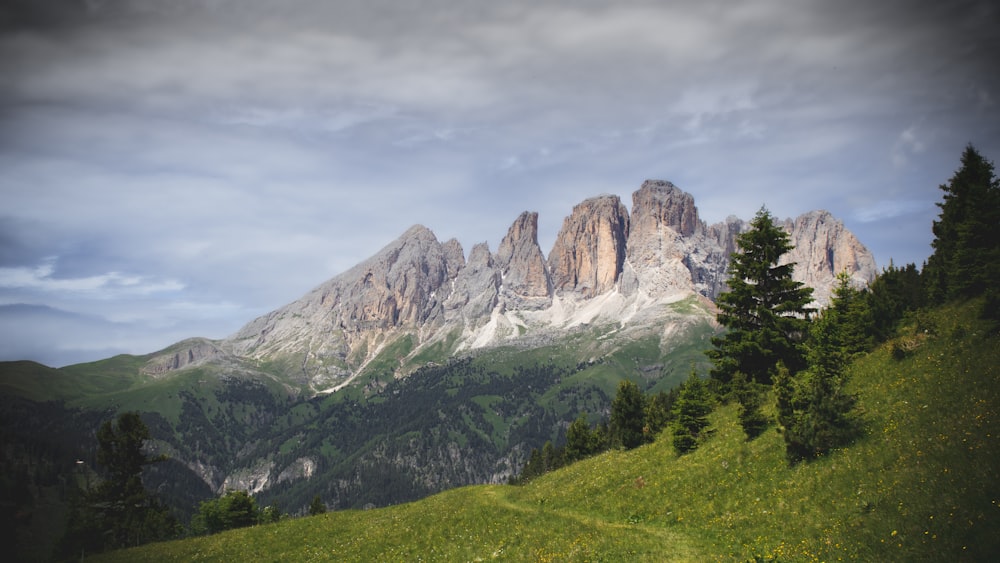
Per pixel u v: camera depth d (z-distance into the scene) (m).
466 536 45.06
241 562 47.91
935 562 25.47
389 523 53.41
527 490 62.69
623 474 53.72
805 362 60.88
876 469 34.31
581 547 37.50
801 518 33.69
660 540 37.16
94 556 54.28
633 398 90.69
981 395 35.56
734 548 33.84
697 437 52.59
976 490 28.11
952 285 59.75
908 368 44.62
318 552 48.09
